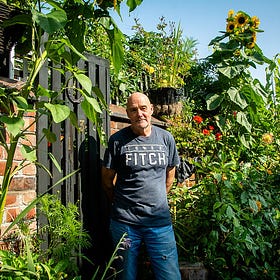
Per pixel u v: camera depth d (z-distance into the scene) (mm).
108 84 3129
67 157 2697
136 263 2594
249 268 3135
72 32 2205
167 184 2889
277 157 4359
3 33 2131
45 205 2305
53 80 2617
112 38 2260
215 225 3166
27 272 1953
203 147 4105
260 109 4223
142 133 2623
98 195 2980
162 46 5742
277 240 3414
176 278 2607
